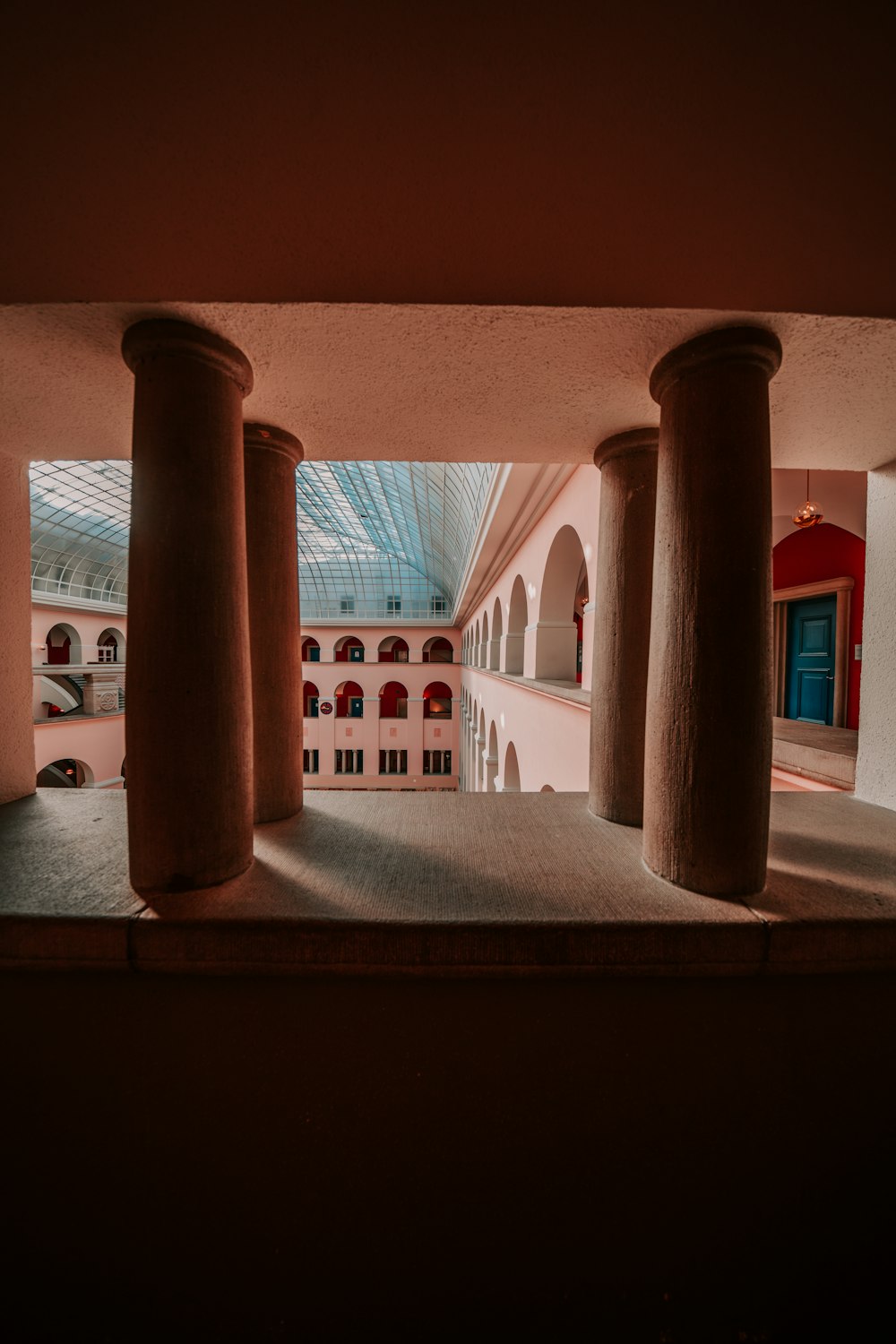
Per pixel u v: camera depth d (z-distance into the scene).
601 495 2.50
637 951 1.49
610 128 1.45
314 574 30.80
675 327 1.57
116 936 1.49
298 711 2.52
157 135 1.43
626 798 2.37
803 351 1.68
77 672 19.69
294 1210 1.59
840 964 1.51
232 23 1.41
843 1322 1.61
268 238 1.45
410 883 1.73
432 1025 1.55
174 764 1.62
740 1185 1.59
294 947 1.48
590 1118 1.56
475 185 1.45
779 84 1.46
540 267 1.46
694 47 1.45
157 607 1.58
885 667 2.66
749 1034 1.57
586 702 4.78
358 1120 1.56
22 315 1.52
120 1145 1.59
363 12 1.41
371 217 1.45
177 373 1.58
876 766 2.72
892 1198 1.61
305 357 1.74
